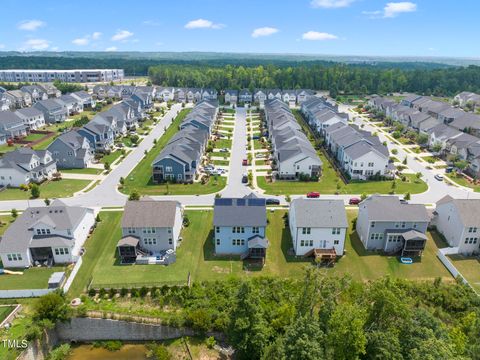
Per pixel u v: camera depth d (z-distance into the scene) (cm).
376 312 3822
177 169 8794
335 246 6012
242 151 11312
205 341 4572
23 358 4100
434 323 3891
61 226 5762
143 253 6006
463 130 13062
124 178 9106
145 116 15612
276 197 8100
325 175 9475
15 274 5478
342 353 3462
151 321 4669
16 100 16938
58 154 9731
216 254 6088
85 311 4678
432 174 9556
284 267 5794
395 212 6109
